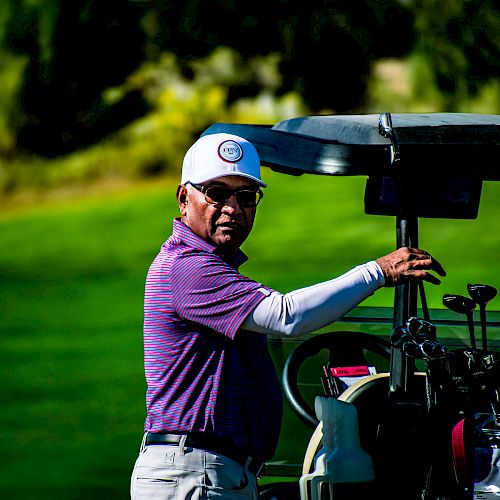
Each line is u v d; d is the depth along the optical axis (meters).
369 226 59.91
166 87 72.38
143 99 73.88
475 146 11.13
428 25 60.16
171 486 10.94
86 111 74.50
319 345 13.86
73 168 75.38
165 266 11.25
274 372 11.60
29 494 21.84
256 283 10.86
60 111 74.44
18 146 75.75
